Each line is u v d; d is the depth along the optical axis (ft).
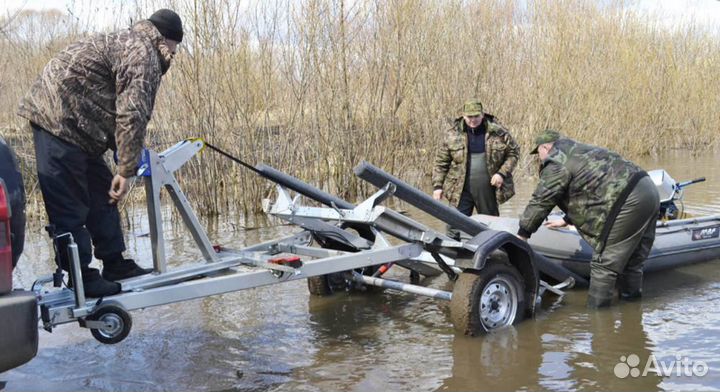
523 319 16.99
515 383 13.09
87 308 12.46
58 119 12.80
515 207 34.30
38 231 30.50
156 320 17.63
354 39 36.86
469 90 42.04
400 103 38.42
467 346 15.26
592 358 14.28
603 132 51.21
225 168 34.88
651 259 19.93
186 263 23.75
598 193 17.35
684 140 61.82
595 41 52.01
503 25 45.96
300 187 17.01
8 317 10.04
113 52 12.84
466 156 22.79
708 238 21.65
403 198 15.71
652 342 15.12
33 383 13.62
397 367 14.11
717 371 13.38
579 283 20.04
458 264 16.06
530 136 45.32
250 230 30.58
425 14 40.11
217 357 14.93
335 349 15.30
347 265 15.25
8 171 11.02
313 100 36.22
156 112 32.99
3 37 32.30
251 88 34.73
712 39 64.34
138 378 13.80
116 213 14.87
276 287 20.68
